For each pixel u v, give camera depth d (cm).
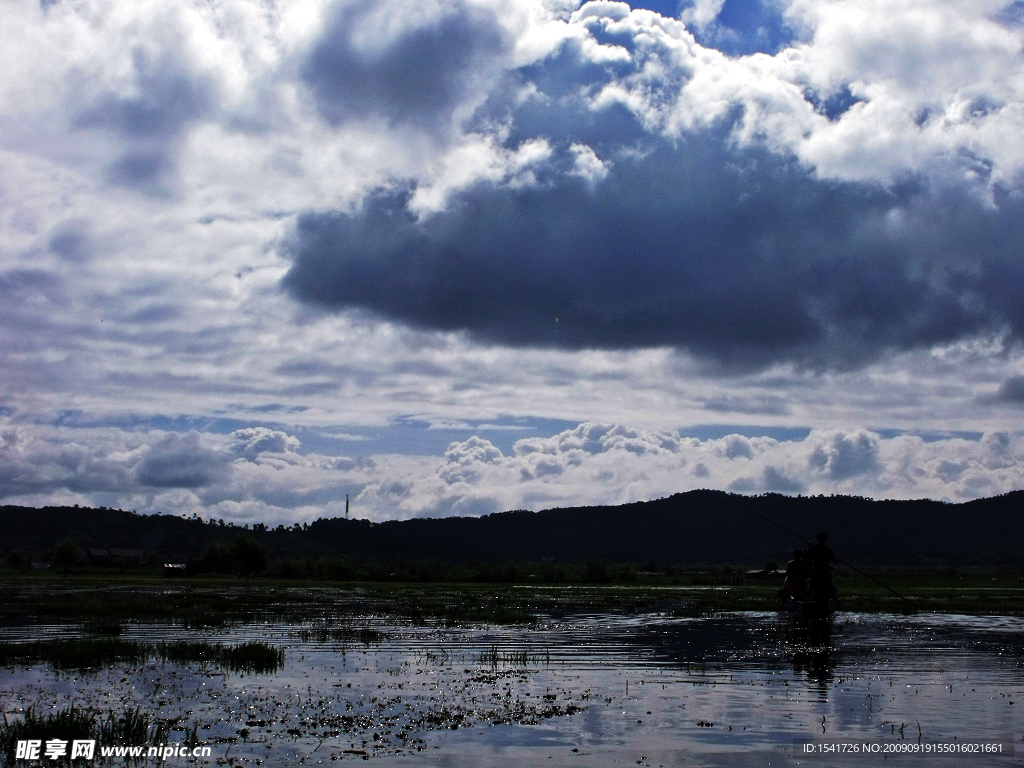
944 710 1970
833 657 2894
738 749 1623
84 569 18188
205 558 16988
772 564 5478
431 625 4181
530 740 1689
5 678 2366
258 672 2505
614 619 4638
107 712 1908
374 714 1912
